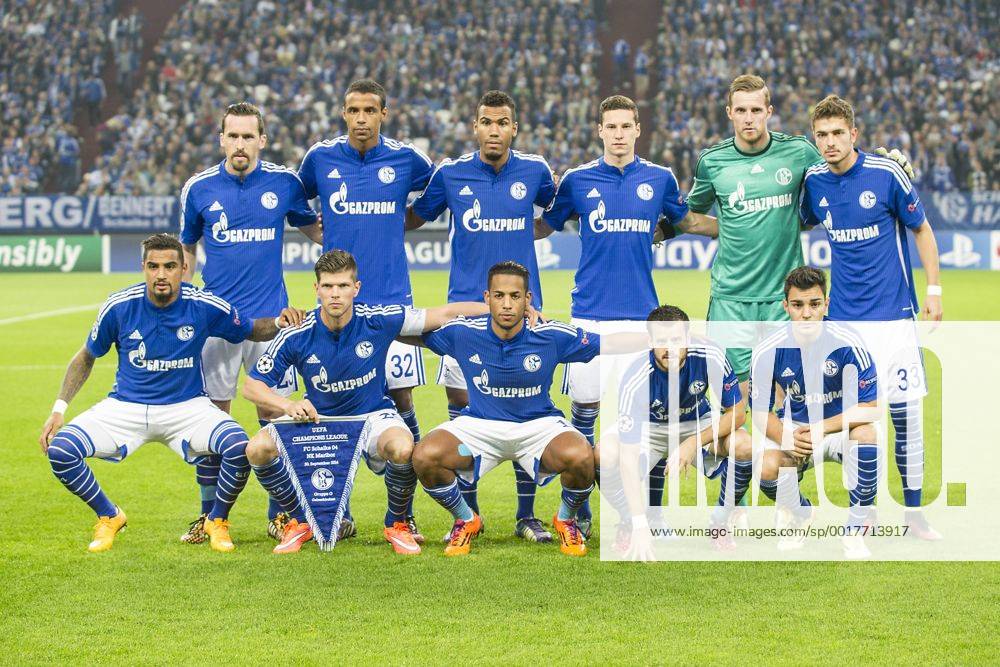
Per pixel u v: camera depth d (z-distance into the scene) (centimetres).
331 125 2634
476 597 495
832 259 634
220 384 654
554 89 2688
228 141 643
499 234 646
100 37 2805
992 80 2655
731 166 666
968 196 2211
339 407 588
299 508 586
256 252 655
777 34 2767
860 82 2681
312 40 2781
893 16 2780
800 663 417
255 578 524
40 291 1898
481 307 589
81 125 2745
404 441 566
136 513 647
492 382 575
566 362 581
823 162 652
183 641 444
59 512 646
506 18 2822
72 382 598
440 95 2702
